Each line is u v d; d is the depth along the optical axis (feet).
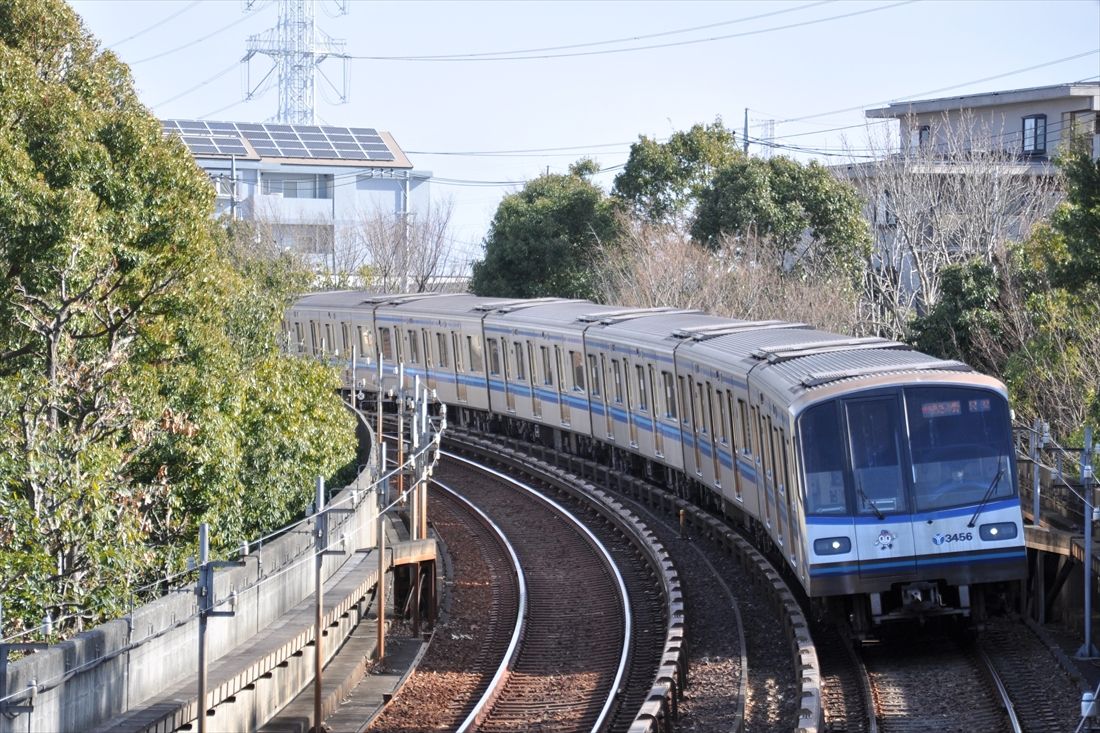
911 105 506.48
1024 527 167.53
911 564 161.38
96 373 179.83
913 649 171.83
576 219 504.84
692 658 173.27
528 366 363.76
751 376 203.31
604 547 247.50
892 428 163.53
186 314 202.90
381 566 179.63
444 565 242.17
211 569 120.78
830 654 172.35
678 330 271.08
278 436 224.12
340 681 160.66
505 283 507.71
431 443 206.59
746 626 189.06
